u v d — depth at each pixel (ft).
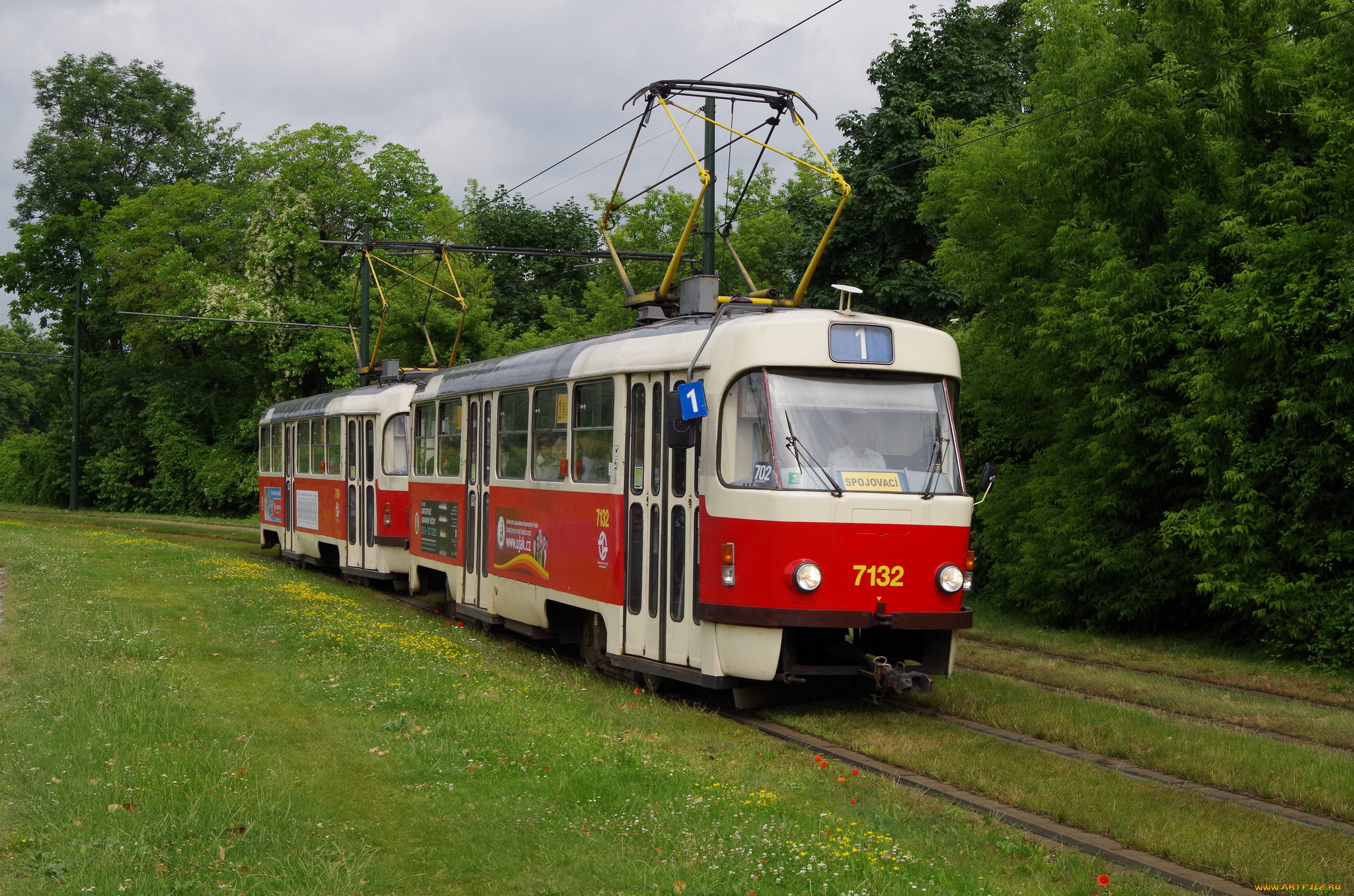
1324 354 38.47
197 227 140.15
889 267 84.33
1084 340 47.44
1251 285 40.91
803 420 30.19
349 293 125.59
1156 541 47.01
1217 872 19.16
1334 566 40.75
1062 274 52.31
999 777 24.38
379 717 28.86
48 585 53.93
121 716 26.84
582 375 37.83
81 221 158.71
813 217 90.63
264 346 130.93
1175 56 46.32
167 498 146.82
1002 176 54.90
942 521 30.78
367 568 63.16
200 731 26.37
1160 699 35.01
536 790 22.65
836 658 31.89
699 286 37.06
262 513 87.97
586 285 166.61
